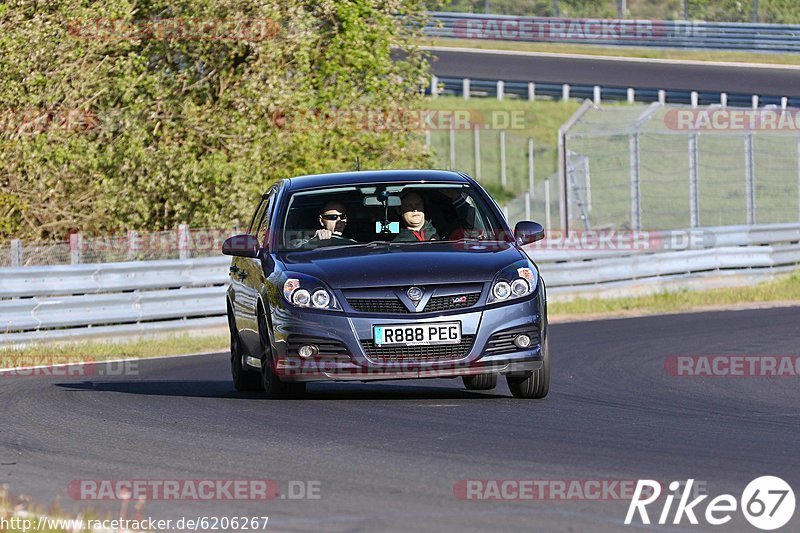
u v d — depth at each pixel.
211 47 80.31
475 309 30.92
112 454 25.62
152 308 61.75
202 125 79.12
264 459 24.44
